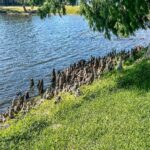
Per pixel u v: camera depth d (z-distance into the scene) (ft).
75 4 106.93
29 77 153.38
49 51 211.00
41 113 89.76
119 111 81.35
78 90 98.53
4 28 315.99
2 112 110.93
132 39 245.04
